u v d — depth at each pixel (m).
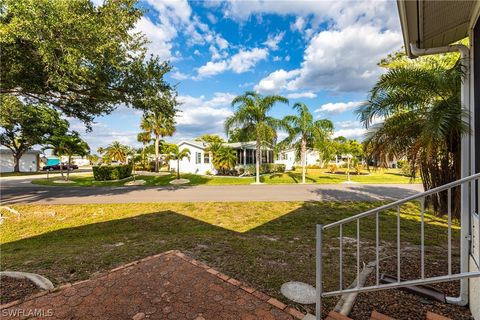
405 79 4.12
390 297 2.46
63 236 5.55
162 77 9.96
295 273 3.15
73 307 2.37
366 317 2.15
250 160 22.64
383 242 4.50
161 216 7.19
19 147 28.38
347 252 3.96
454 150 4.00
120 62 8.36
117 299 2.50
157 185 15.48
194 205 8.73
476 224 2.13
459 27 2.99
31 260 3.57
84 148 21.38
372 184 15.23
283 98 15.31
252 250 3.98
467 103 2.64
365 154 5.53
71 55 6.34
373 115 4.65
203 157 22.72
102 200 9.95
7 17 5.87
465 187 2.40
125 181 17.86
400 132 4.57
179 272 3.11
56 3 6.01
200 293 2.62
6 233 5.77
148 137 29.33
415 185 14.52
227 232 5.39
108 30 7.08
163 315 2.24
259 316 2.23
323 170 29.22
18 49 6.45
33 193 12.05
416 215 6.80
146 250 3.96
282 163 27.77
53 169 33.78
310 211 7.61
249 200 9.73
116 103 9.69
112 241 4.72
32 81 7.70
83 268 3.27
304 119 15.59
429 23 2.86
